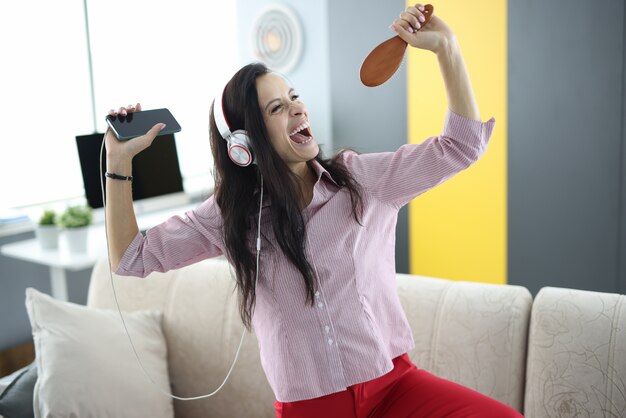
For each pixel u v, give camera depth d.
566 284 3.42
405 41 1.38
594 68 3.16
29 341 3.63
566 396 1.64
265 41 4.35
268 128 1.44
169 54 4.36
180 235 1.51
